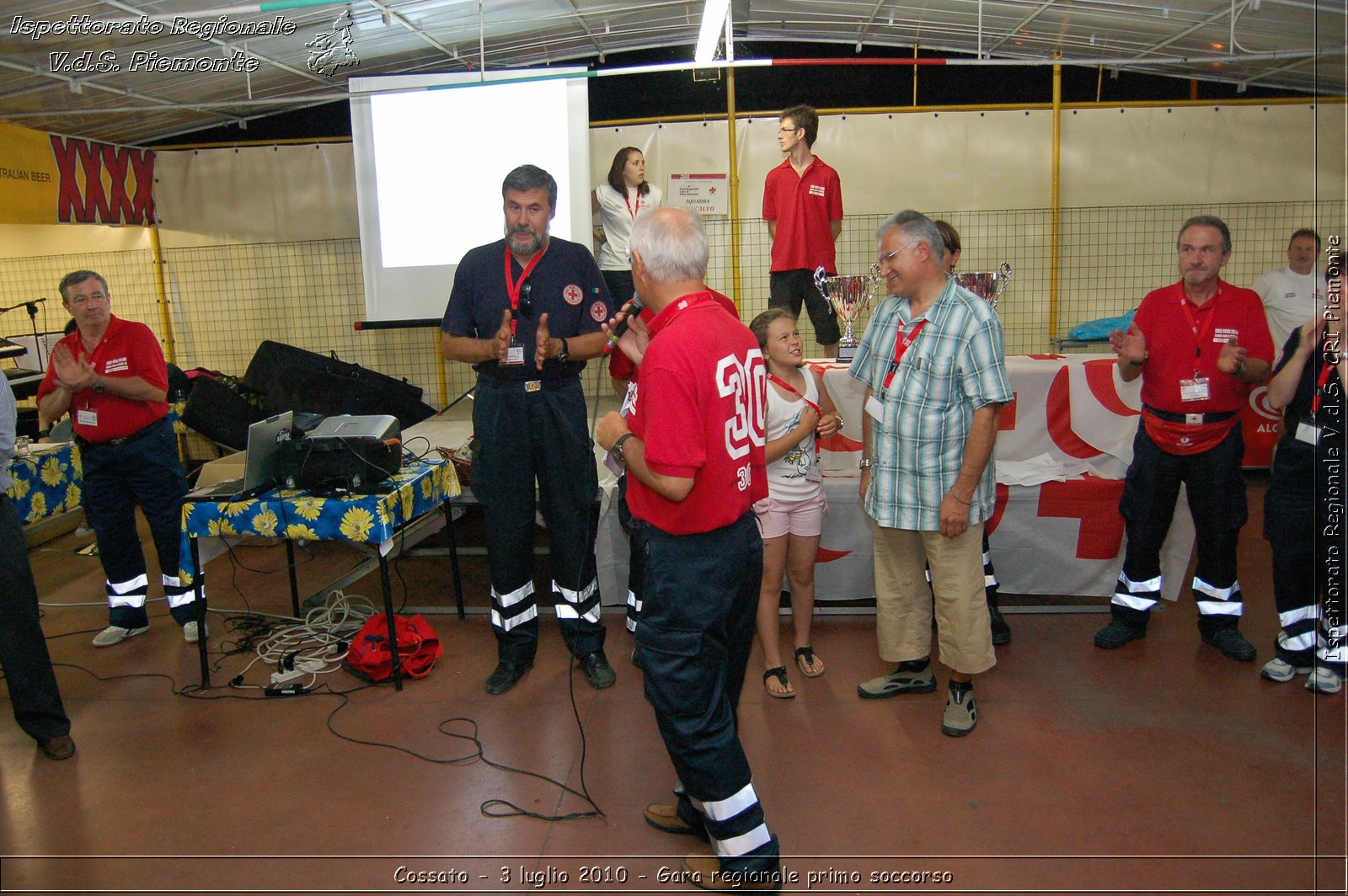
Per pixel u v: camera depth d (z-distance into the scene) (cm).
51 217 584
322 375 636
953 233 351
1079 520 385
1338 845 231
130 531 395
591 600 343
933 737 293
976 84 754
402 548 497
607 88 764
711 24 422
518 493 329
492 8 538
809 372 332
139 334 385
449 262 581
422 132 570
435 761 288
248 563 511
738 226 662
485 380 329
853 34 666
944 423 279
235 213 701
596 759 287
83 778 285
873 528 315
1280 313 525
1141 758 276
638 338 243
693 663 207
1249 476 603
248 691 344
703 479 203
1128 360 332
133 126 640
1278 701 308
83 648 394
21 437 529
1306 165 646
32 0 391
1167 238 660
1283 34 552
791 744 291
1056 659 349
